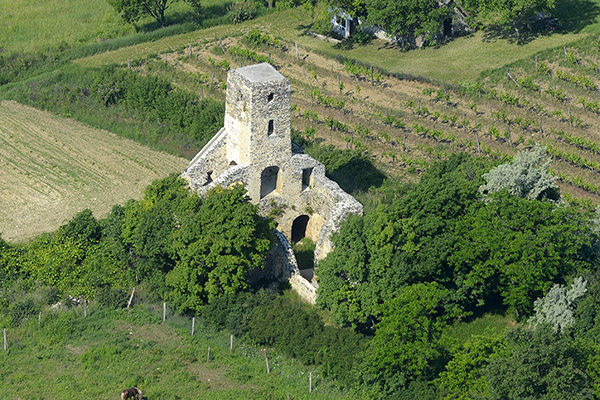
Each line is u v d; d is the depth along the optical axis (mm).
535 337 74625
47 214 110875
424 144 121688
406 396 80188
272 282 97750
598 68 131375
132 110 132250
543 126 123375
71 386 82062
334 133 124375
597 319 84688
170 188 101188
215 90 135625
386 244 89250
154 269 95250
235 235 90938
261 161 99125
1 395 80812
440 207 91375
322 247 97188
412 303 82438
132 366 85000
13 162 121500
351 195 108188
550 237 88625
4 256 97688
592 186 111625
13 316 91750
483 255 90500
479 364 79188
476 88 130375
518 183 94812
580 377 75250
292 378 84250
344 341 85938
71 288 95812
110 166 120938
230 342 88938
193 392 81562
